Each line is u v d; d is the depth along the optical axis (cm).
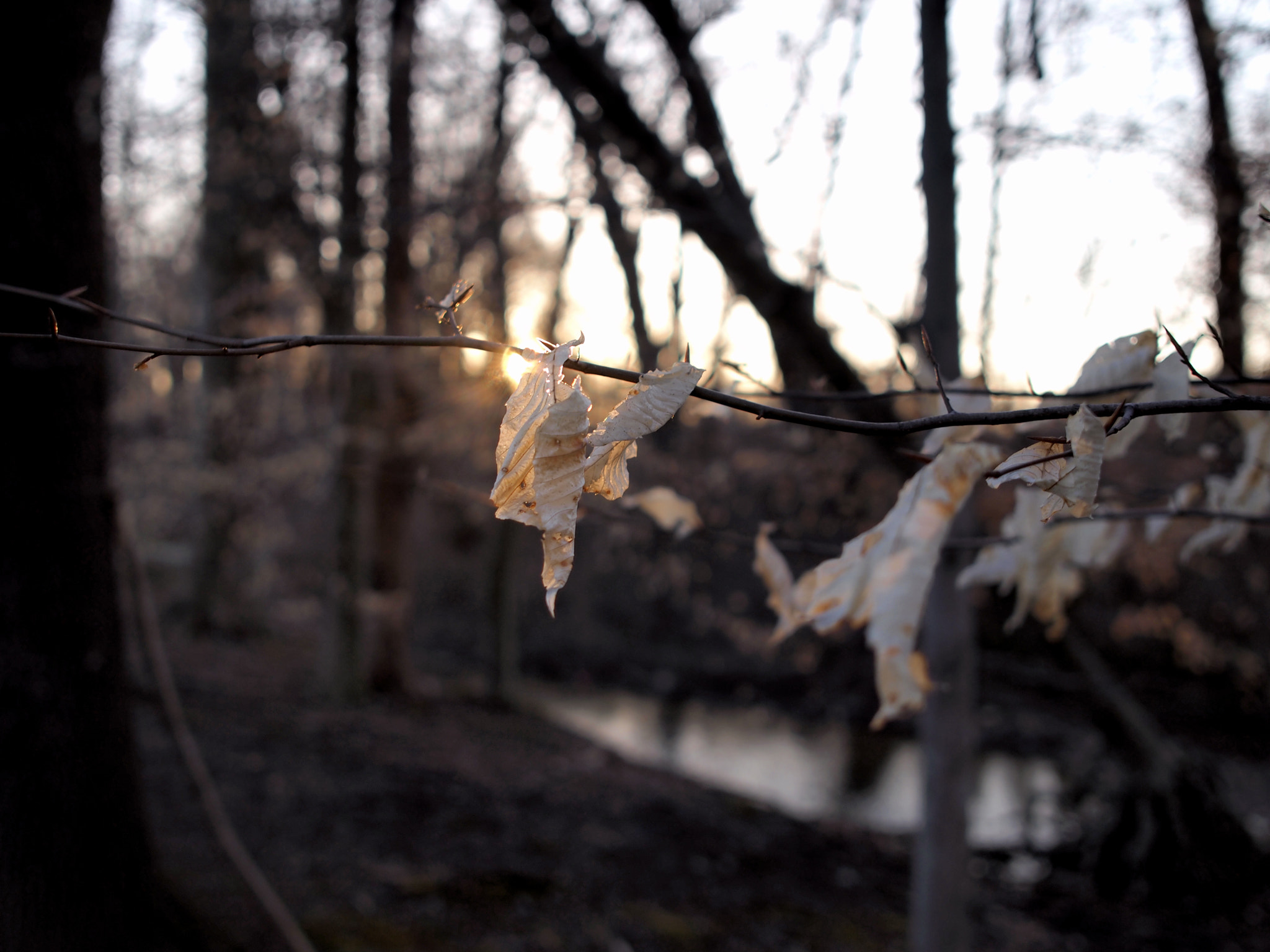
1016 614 182
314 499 1252
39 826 335
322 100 696
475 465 813
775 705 1577
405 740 918
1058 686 694
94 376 344
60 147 320
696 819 802
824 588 143
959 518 361
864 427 79
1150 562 579
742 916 602
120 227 765
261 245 852
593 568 997
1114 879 707
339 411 947
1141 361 129
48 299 78
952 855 380
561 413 69
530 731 1115
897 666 136
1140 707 720
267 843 579
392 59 710
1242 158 377
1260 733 915
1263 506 167
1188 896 675
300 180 767
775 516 573
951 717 378
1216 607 687
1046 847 812
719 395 75
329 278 820
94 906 349
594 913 568
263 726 855
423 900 536
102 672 351
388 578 1132
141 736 762
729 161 463
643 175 462
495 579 1295
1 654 329
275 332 983
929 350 92
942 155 370
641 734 1373
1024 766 1141
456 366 760
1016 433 138
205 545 1306
